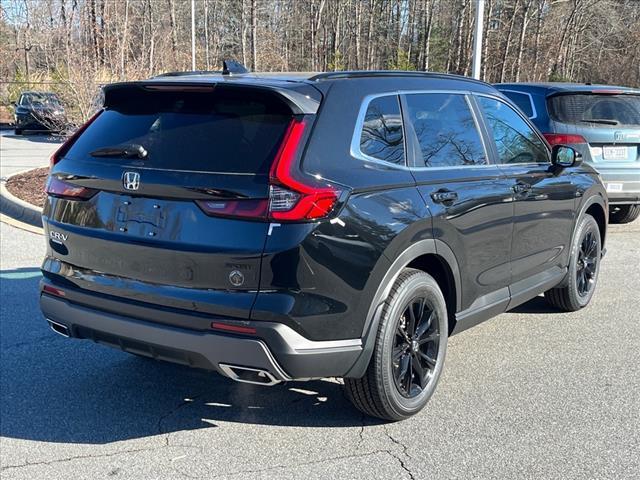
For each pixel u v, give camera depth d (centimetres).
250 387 440
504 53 4344
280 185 316
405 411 384
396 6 6381
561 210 533
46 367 469
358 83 376
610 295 647
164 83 361
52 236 393
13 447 363
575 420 393
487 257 443
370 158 362
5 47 3288
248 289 322
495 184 446
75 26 1414
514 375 458
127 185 349
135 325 346
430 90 424
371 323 351
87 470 340
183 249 332
